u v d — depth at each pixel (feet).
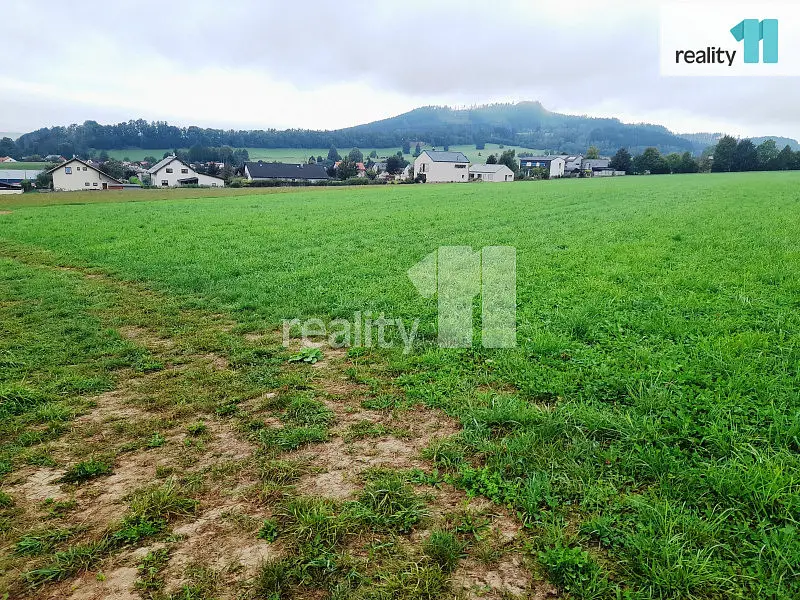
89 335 25.21
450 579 9.93
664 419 15.08
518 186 193.06
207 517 11.98
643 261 38.42
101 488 13.16
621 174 364.58
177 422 16.60
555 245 47.91
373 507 12.05
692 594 9.37
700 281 30.86
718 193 117.60
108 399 18.33
